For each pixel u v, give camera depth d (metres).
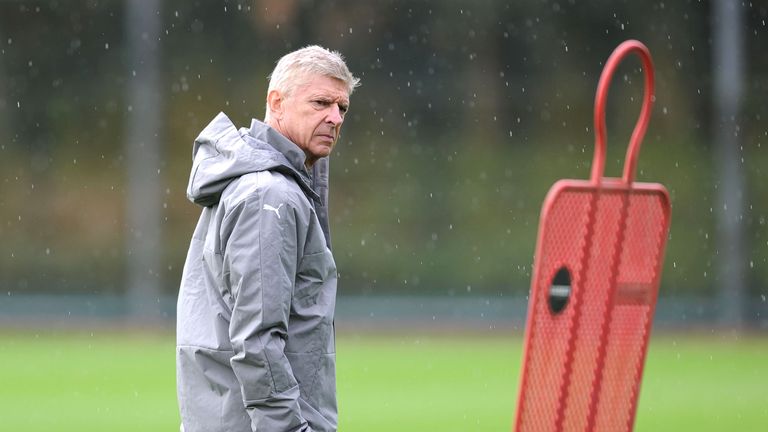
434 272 106.75
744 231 103.31
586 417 14.33
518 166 114.06
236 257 14.23
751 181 106.44
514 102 117.06
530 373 13.72
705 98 116.12
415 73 116.44
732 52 98.06
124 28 118.94
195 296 15.14
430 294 105.81
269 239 14.23
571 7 118.88
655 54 118.38
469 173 112.75
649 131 116.81
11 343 73.50
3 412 45.88
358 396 51.31
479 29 117.69
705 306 87.06
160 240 107.62
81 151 117.00
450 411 46.44
